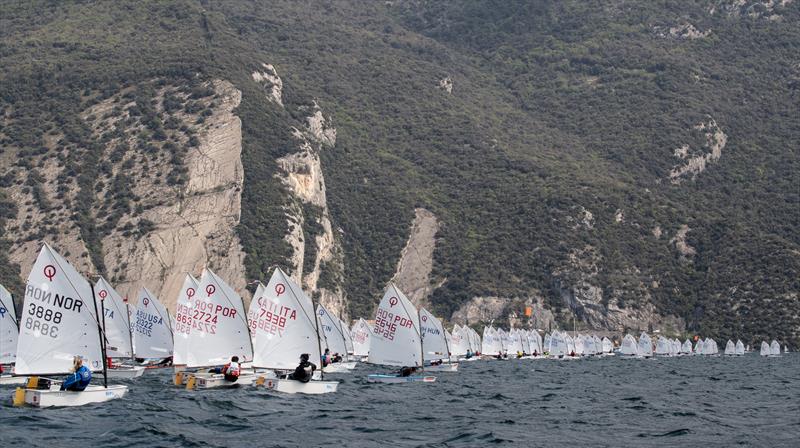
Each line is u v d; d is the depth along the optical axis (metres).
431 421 94.56
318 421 90.81
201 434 81.25
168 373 146.88
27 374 86.25
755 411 109.69
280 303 111.62
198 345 116.56
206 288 117.00
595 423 96.56
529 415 102.94
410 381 137.12
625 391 139.88
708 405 116.75
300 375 111.25
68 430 79.25
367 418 94.75
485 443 81.81
